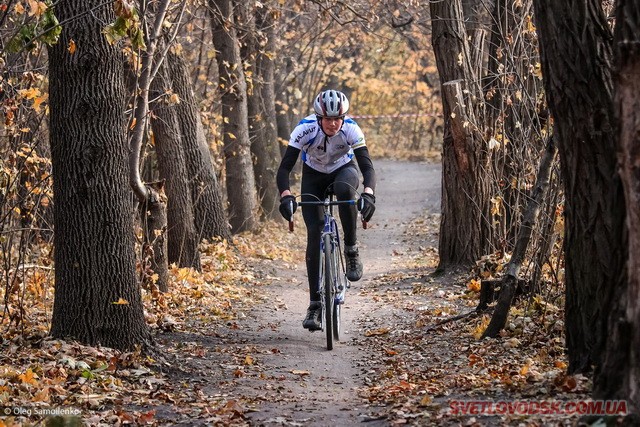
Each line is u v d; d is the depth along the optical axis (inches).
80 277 380.5
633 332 214.4
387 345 446.3
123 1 330.0
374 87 2105.1
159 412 307.6
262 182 1147.9
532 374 307.7
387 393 328.8
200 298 591.8
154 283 553.0
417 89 2172.7
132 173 532.1
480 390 300.8
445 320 478.9
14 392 305.3
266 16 1048.2
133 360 370.0
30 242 556.4
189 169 802.8
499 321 410.0
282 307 598.9
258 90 1147.9
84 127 375.6
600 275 290.4
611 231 270.2
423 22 1042.1
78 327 380.8
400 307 565.0
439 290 613.0
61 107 376.2
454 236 658.8
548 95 291.9
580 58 281.3
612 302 245.4
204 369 392.5
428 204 1370.6
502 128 578.2
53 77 376.8
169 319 496.4
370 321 527.2
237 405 312.7
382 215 1289.4
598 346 251.0
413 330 478.9
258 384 364.8
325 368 401.7
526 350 372.2
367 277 739.4
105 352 372.5
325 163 444.5
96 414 296.5
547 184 411.8
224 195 1196.5
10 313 448.8
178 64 789.9
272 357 424.5
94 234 379.9
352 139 438.3
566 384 277.4
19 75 486.0
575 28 281.3
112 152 382.3
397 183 1708.9
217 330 493.4
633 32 222.1
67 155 377.7
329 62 1825.8
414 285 648.4
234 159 986.7
